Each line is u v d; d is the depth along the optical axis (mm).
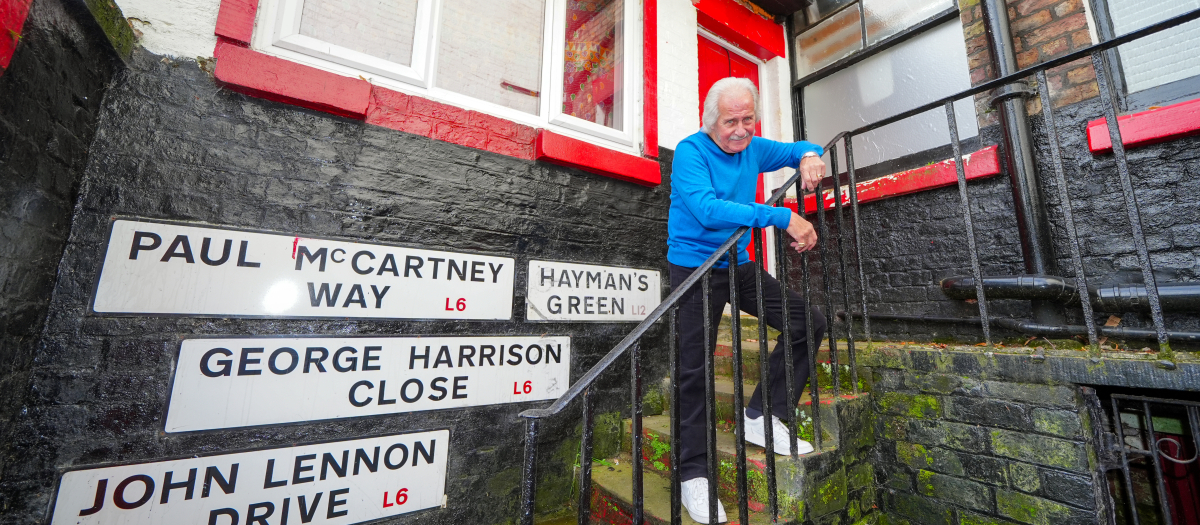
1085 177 2102
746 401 1979
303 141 1752
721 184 1610
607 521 1831
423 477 1782
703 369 1577
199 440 1465
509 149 2205
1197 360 1231
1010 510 1529
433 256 1920
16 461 1262
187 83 1596
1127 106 2070
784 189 1623
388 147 1909
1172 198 1868
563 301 2215
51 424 1312
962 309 2422
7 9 989
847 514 1695
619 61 2787
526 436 1111
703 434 1573
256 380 1554
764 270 1657
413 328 1839
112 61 1478
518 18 2447
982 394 1636
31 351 1292
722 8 3293
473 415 1912
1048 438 1471
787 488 1518
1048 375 1492
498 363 1995
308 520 1571
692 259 1629
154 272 1467
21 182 1130
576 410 2178
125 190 1461
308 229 1705
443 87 2158
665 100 2836
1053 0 2299
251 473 1515
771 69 3646
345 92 1802
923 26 2863
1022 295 1992
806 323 1673
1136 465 1919
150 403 1422
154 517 1387
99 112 1453
